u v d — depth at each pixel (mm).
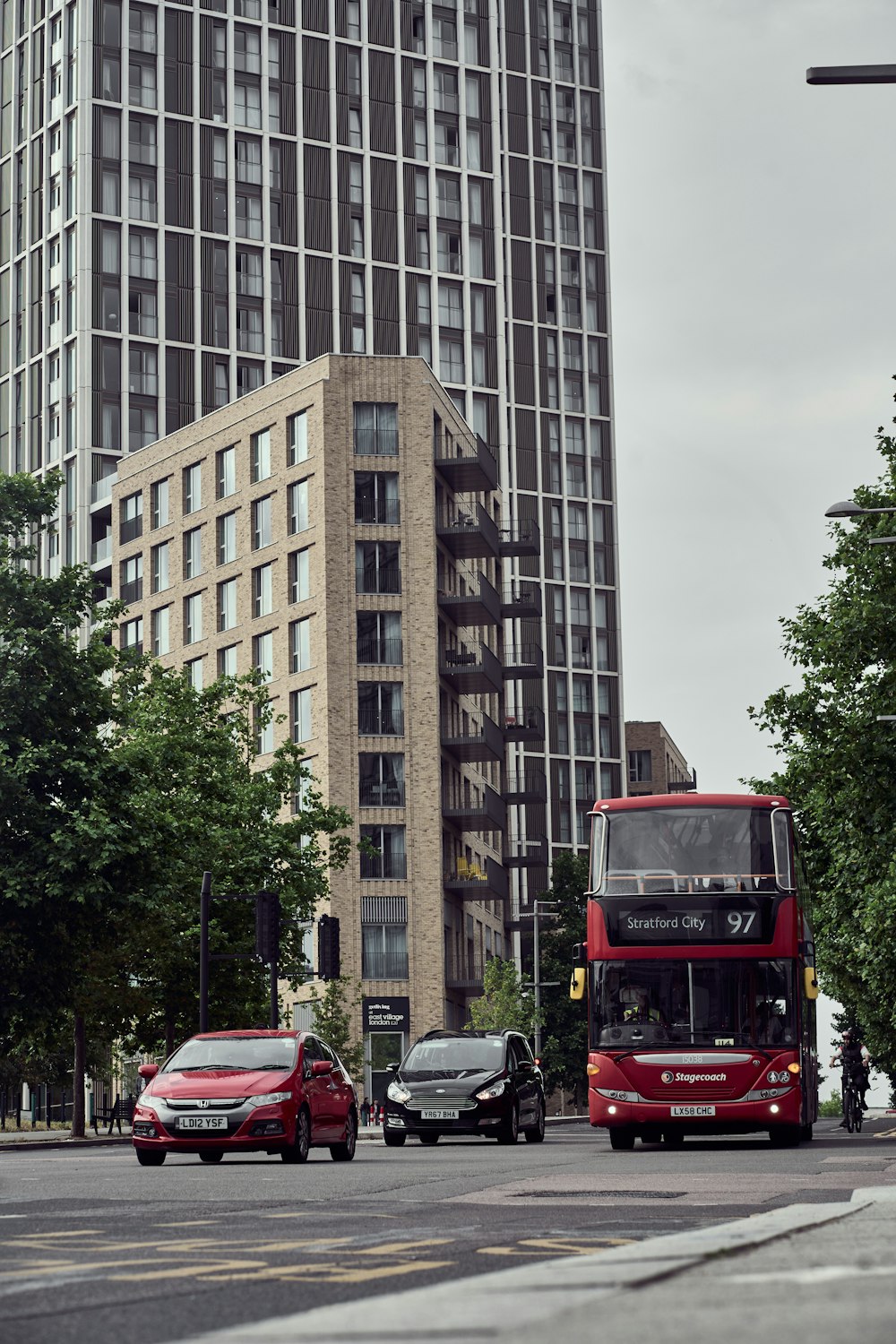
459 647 89688
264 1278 8117
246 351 103938
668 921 27375
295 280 105562
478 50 113062
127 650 58156
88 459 100062
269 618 87125
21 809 44031
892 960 44500
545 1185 16594
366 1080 79938
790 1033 27094
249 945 53875
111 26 103000
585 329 131500
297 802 83500
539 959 100125
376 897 81750
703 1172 18953
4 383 108750
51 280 105062
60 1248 9938
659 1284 6586
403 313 108250
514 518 126562
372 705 83562
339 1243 10117
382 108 109312
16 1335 6137
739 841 27562
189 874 52938
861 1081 43688
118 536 98188
